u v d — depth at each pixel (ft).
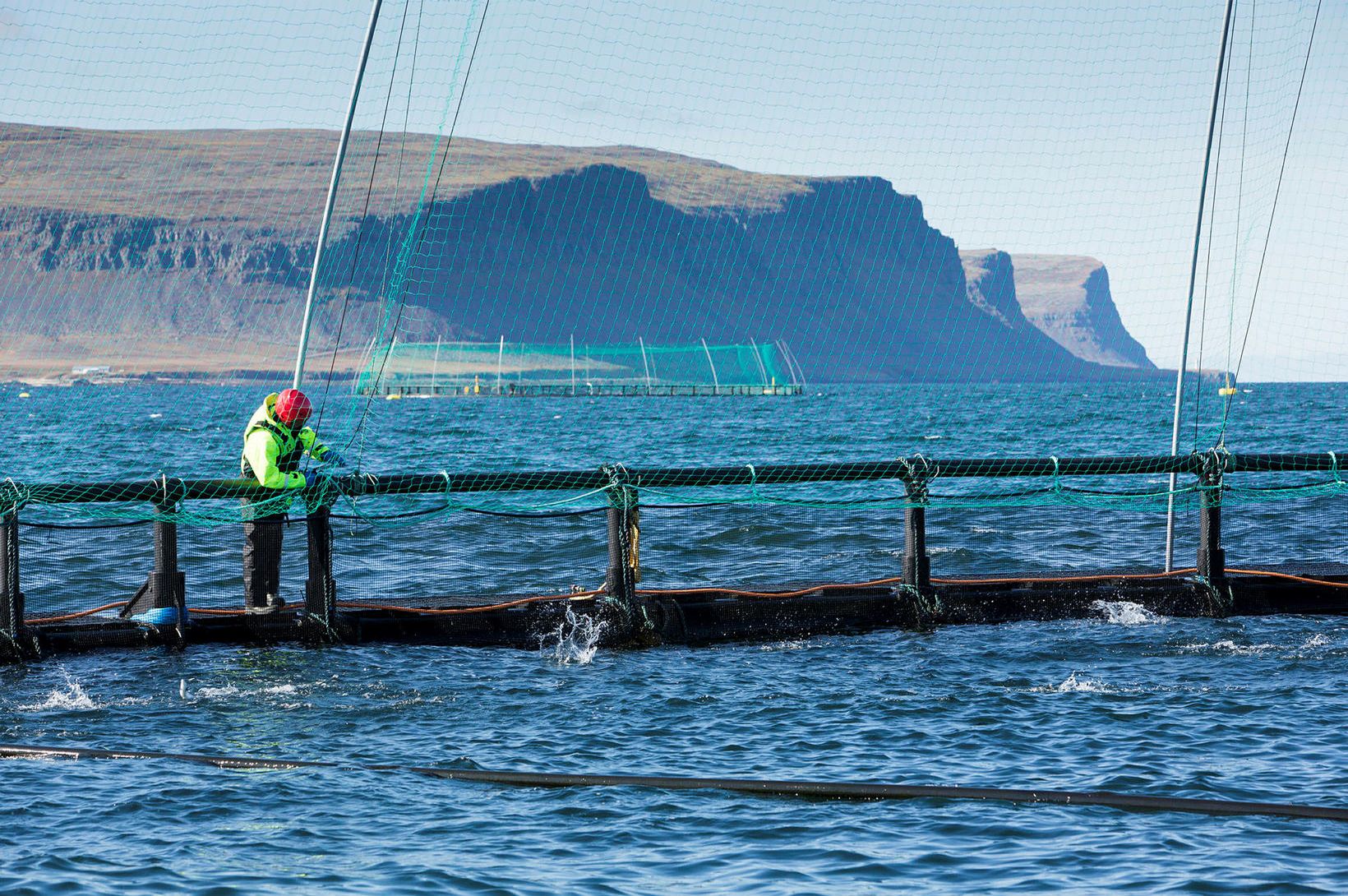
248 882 60.54
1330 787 73.92
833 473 123.24
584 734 87.15
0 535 106.11
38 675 102.47
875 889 60.29
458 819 69.72
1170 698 95.14
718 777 77.41
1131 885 60.29
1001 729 87.30
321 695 97.35
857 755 81.87
